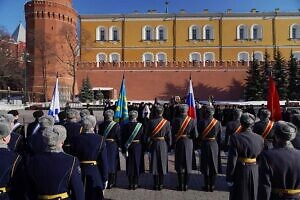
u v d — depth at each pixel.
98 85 59.38
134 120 9.94
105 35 68.44
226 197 9.10
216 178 11.30
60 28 63.44
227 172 6.55
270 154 4.61
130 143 9.78
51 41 62.12
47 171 4.36
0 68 63.09
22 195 4.56
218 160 9.52
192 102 12.91
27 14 62.94
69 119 8.27
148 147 9.88
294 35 67.06
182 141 9.63
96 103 51.06
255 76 53.75
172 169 12.68
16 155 4.70
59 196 4.38
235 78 58.38
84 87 53.09
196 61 60.84
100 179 6.67
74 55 58.78
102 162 6.70
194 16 67.81
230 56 67.44
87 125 6.79
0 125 4.71
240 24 67.50
